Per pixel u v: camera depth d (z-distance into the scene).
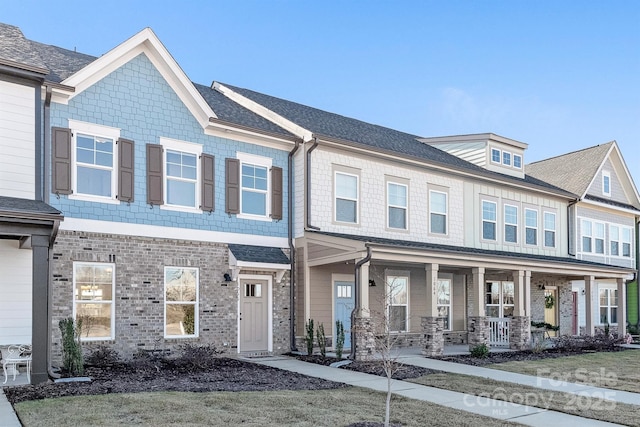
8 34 14.09
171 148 14.87
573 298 27.75
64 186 12.84
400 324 19.91
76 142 13.23
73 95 13.18
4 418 7.91
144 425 7.60
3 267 11.91
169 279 14.55
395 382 12.08
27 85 12.38
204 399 9.32
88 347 12.95
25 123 12.29
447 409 9.51
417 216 20.05
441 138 24.72
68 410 8.29
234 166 16.08
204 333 14.97
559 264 21.16
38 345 10.41
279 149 17.22
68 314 12.71
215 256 15.42
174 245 14.64
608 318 29.44
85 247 13.12
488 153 23.59
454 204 21.44
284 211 17.16
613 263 29.44
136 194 14.09
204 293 15.09
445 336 21.52
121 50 13.77
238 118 16.80
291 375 12.64
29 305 12.16
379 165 19.09
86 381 10.70
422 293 20.77
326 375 12.80
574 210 26.92
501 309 23.77
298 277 17.17
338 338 15.41
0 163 11.91
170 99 14.95
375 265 19.27
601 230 28.97
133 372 12.09
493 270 20.14
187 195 15.11
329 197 17.62
